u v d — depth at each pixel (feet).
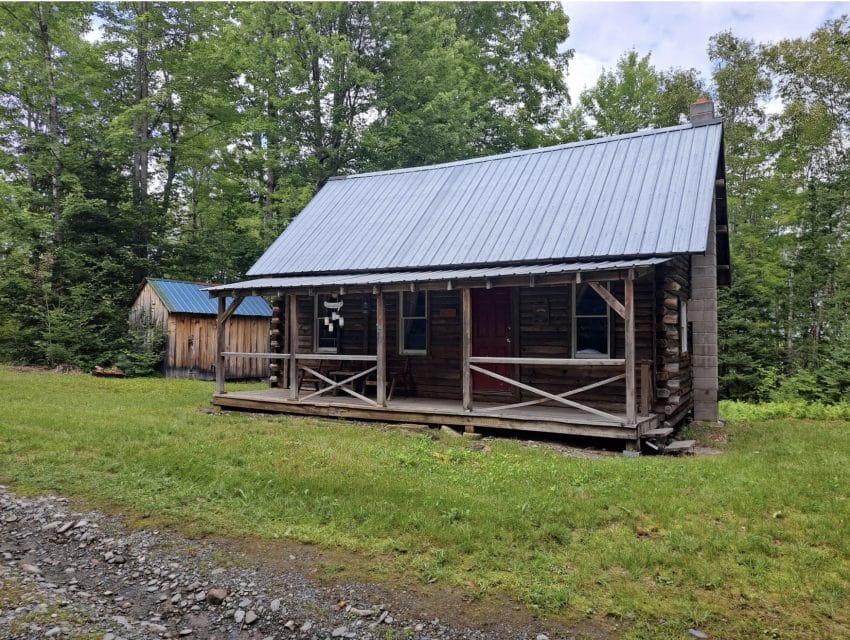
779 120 84.48
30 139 73.10
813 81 82.33
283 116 80.64
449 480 23.11
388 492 21.39
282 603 14.55
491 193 43.96
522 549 16.66
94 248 74.64
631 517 18.94
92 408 40.14
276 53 77.41
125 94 87.76
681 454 29.66
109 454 27.22
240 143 93.81
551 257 34.19
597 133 102.22
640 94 99.35
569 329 37.14
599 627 12.99
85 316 69.15
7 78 76.84
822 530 17.70
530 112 104.53
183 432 32.40
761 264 77.87
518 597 14.23
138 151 82.99
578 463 25.94
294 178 80.53
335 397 42.80
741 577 14.92
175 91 84.07
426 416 35.04
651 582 14.80
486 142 97.66
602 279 29.27
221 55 84.28
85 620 13.88
